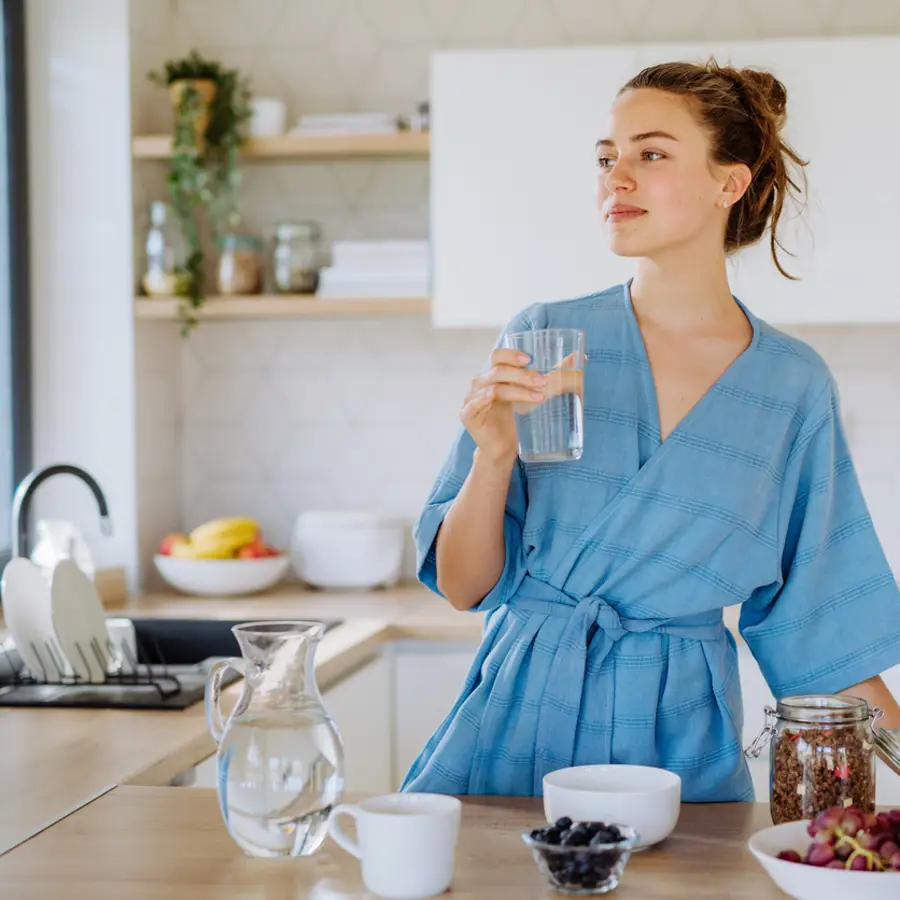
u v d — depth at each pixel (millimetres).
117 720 1845
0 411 3080
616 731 1407
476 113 2811
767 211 1577
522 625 1455
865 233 2723
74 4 3014
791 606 1482
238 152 2994
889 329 3092
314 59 3227
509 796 1355
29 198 3047
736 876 1080
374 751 2584
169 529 3238
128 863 1113
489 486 1376
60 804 1387
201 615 2711
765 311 2756
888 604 1485
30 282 3051
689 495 1426
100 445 3043
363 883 1062
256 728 1103
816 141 2717
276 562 3006
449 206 2830
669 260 1481
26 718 1859
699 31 3098
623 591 1434
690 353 1485
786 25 3080
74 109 3023
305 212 3260
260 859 1123
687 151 1438
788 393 1477
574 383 1240
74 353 3043
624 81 2764
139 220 3059
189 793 1345
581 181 2791
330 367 3279
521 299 2824
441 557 1435
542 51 2783
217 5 3242
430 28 3193
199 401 3307
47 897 1031
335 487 3287
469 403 1290
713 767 1428
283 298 2967
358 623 2602
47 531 2684
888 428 3098
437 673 2693
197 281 3014
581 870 1019
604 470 1447
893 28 3061
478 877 1077
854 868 984
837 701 1204
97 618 2160
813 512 1478
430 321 3250
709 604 1430
